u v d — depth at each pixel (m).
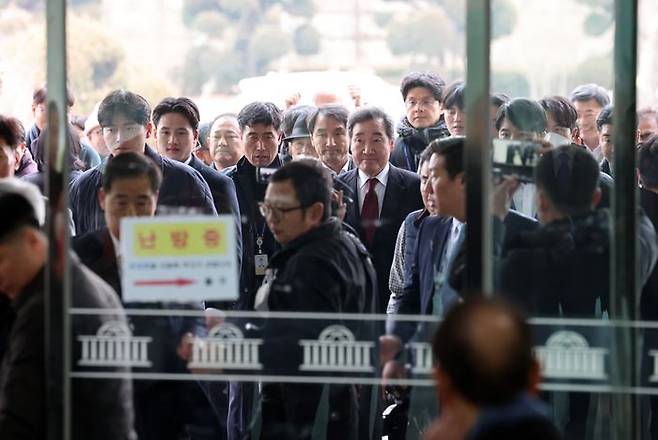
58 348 8.81
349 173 10.27
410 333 9.32
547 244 8.91
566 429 8.91
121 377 9.01
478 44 8.62
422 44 10.08
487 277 8.73
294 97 10.50
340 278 9.59
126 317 9.07
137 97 10.01
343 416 9.27
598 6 9.16
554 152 9.05
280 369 9.21
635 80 9.18
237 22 10.20
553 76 9.14
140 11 10.05
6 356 8.83
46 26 9.04
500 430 5.89
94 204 9.41
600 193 9.03
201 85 10.34
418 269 9.56
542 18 9.16
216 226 9.31
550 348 8.89
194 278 9.18
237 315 9.23
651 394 9.04
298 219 9.68
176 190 9.42
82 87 9.94
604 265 8.96
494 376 6.01
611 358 8.89
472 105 8.67
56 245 8.84
